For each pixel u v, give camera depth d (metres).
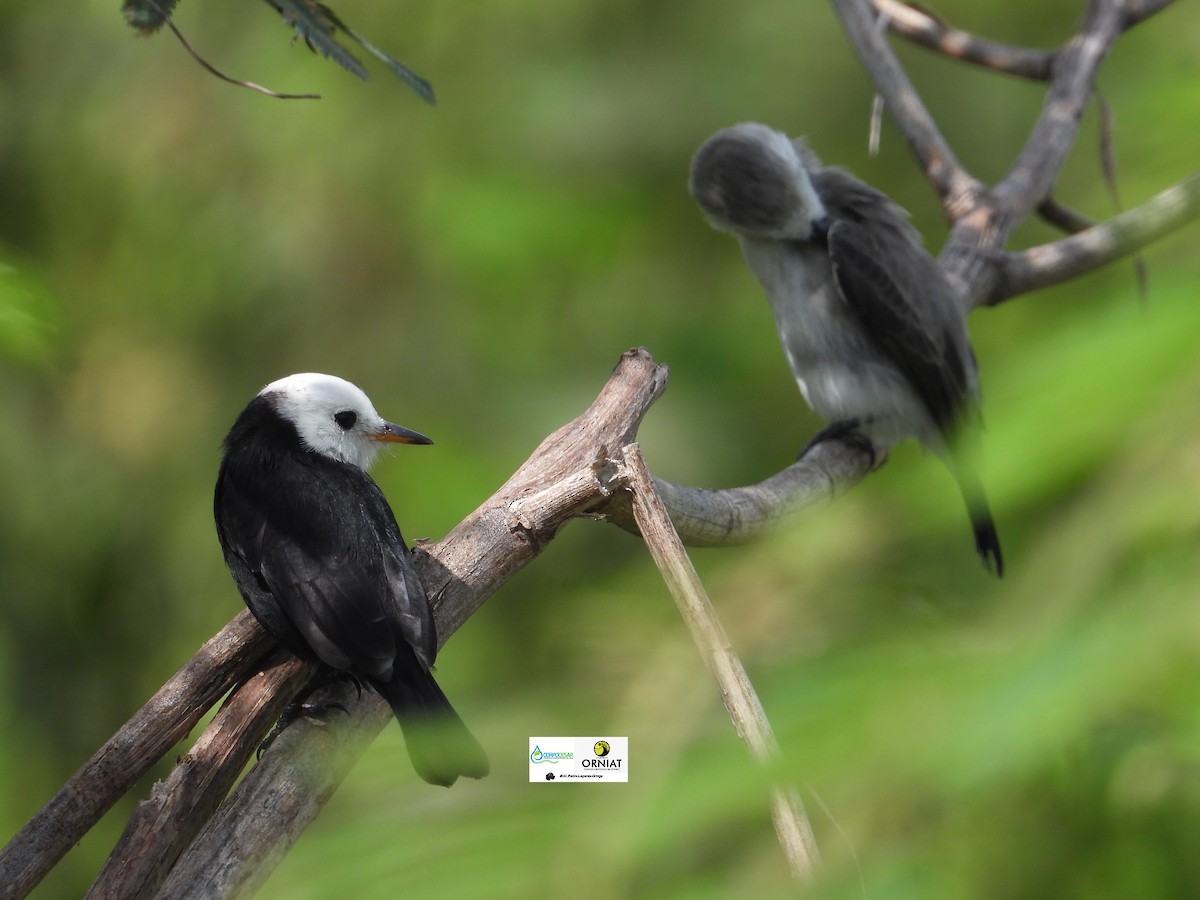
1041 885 1.76
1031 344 1.94
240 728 6.18
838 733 1.71
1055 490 1.74
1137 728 1.65
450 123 12.79
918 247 10.70
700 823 1.74
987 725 1.60
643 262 12.35
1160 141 2.33
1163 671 1.57
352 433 8.73
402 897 1.70
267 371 13.29
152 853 5.52
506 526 6.33
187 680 6.42
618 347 12.26
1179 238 2.15
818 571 2.26
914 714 1.70
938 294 10.32
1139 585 1.65
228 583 13.48
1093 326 1.83
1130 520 1.67
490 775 2.04
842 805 1.71
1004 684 1.65
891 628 1.88
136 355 13.44
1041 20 13.64
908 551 2.12
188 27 13.56
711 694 2.19
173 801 5.67
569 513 6.17
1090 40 11.38
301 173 13.01
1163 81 2.42
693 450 11.62
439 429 12.09
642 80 12.74
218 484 8.02
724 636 2.27
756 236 10.73
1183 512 1.64
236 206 13.23
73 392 13.49
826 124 13.48
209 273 13.19
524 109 12.58
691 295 12.46
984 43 11.58
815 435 10.66
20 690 12.62
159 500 13.60
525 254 11.74
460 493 11.45
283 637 6.66
